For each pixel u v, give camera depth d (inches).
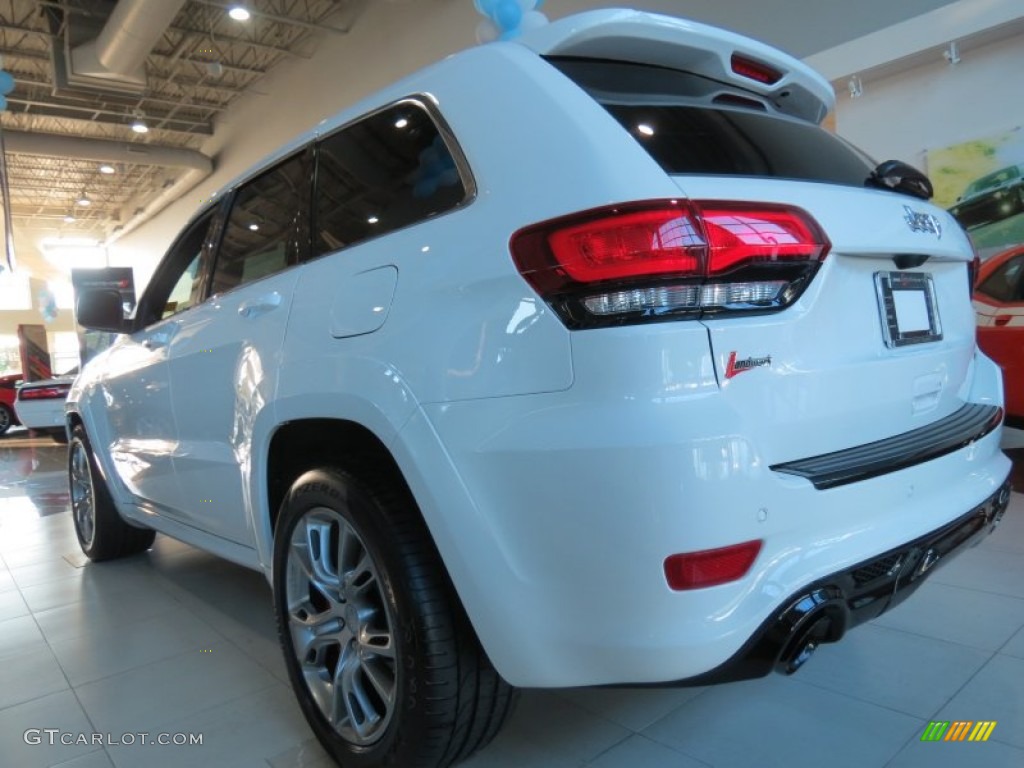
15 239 952.3
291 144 83.0
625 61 61.9
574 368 47.1
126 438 119.7
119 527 139.3
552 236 48.8
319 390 63.6
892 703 73.5
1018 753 64.2
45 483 274.8
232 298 85.7
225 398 84.5
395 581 57.6
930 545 56.6
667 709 75.1
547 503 48.2
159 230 791.1
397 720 58.6
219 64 442.0
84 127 624.7
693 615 46.1
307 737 74.5
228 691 85.5
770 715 72.7
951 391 68.9
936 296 68.2
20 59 500.7
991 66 186.9
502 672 53.1
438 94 63.2
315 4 418.6
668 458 44.5
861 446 56.2
